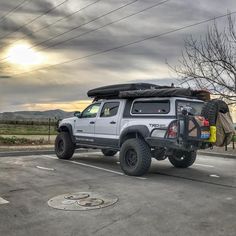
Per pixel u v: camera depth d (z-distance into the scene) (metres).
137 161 8.99
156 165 11.33
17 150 14.70
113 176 9.08
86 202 6.34
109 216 5.52
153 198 6.68
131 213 5.68
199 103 9.48
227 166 11.21
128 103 10.02
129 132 9.52
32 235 4.72
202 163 11.95
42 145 16.83
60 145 12.52
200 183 8.23
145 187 7.69
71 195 6.87
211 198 6.73
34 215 5.57
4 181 8.26
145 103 9.47
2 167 10.45
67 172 9.64
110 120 10.42
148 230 4.90
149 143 8.94
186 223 5.20
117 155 13.86
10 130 26.64
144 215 5.58
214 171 10.13
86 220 5.32
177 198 6.70
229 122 9.14
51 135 23.52
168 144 8.55
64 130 12.55
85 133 11.37
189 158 10.48
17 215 5.58
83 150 15.48
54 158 12.73
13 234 4.75
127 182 8.27
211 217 5.49
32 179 8.53
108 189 7.44
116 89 10.47
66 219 5.37
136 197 6.74
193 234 4.75
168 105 8.85
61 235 4.71
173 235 4.71
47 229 4.95
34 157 12.99
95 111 11.17
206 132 8.63
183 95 8.77
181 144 8.52
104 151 13.51
